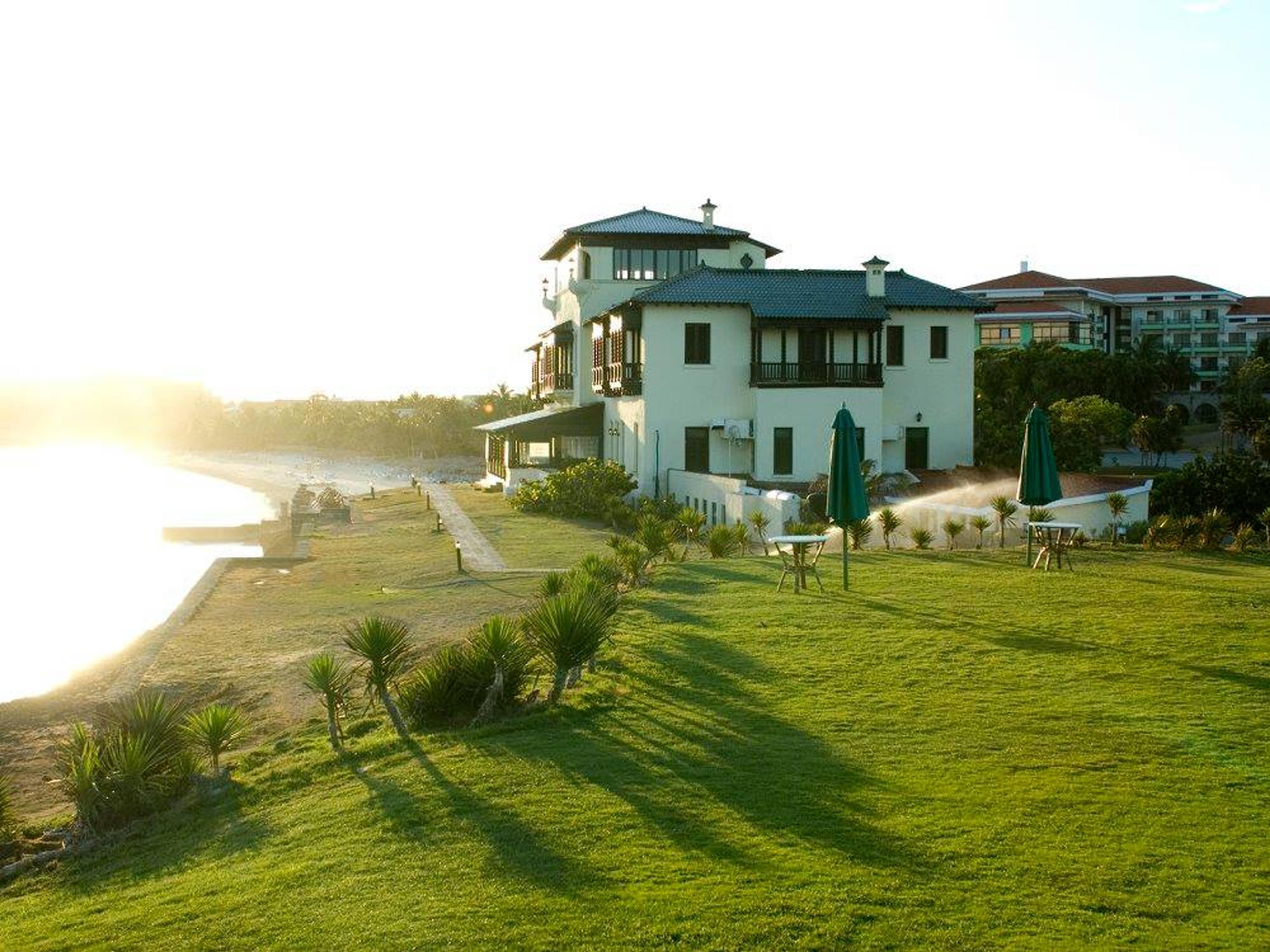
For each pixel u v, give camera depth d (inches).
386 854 341.7
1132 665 515.5
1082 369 2908.5
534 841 340.8
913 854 314.3
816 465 1680.6
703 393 1715.1
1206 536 928.3
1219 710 443.5
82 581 1598.2
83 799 432.5
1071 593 701.3
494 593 1029.2
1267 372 3444.9
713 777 388.2
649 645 594.2
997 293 3868.1
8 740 677.9
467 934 279.9
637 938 271.4
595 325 2130.9
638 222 2213.3
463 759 431.5
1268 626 592.1
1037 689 482.0
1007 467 1765.5
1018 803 350.6
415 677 533.3
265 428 6353.3
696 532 1011.3
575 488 1749.5
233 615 1022.4
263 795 438.0
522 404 4527.6
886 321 1744.6
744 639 598.2
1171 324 4296.3
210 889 334.3
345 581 1214.3
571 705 496.7
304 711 660.7
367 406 5885.8
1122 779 370.3
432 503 2102.6
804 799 361.7
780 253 2261.3
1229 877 295.4
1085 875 297.7
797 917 278.4
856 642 579.8
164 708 500.4
